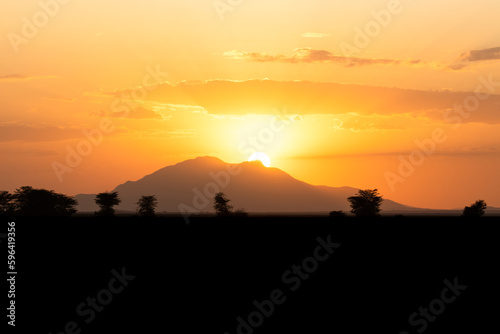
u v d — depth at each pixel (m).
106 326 47.59
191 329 46.38
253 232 121.50
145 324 47.81
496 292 58.16
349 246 93.62
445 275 66.69
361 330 45.78
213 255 84.56
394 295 56.84
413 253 84.75
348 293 58.00
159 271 70.50
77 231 122.25
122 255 84.75
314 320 48.41
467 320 48.31
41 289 60.75
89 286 62.12
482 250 88.06
